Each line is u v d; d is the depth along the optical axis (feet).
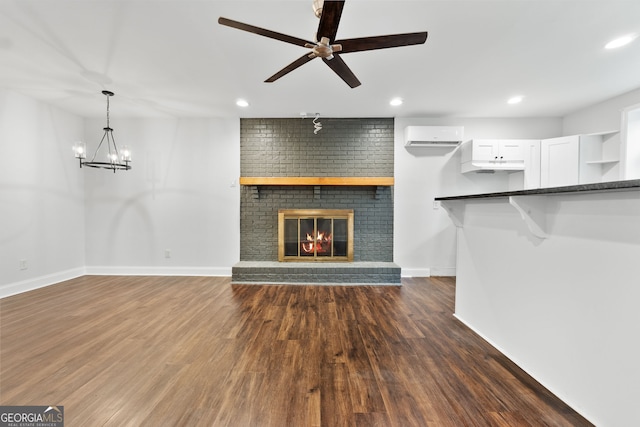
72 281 13.53
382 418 4.82
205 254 14.89
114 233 14.84
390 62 9.07
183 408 5.02
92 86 10.92
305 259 14.78
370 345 7.36
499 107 13.20
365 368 6.31
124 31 7.48
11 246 11.43
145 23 7.15
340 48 6.04
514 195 5.50
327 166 14.80
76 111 13.76
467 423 4.71
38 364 6.36
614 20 6.98
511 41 7.91
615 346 4.36
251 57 8.77
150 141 14.76
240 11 6.69
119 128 14.74
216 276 14.69
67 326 8.39
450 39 7.81
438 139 13.88
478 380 5.90
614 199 4.35
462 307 8.96
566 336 5.23
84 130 14.66
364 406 5.11
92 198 14.78
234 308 10.02
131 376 5.95
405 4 6.43
